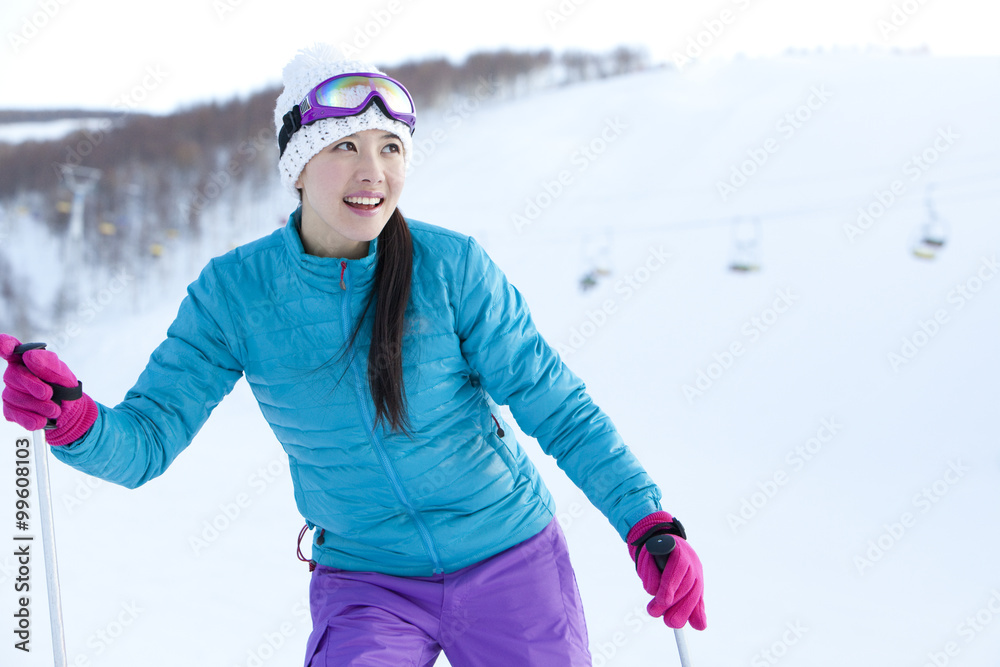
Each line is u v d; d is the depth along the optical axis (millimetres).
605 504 1371
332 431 1310
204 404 1346
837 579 3713
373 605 1327
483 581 1376
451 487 1356
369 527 1370
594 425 1397
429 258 1316
